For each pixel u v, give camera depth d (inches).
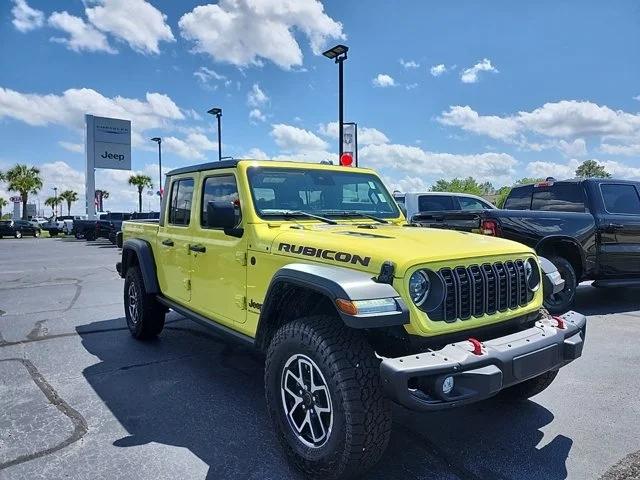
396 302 102.6
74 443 129.5
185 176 189.8
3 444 129.0
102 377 180.1
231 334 151.5
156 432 135.9
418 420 143.2
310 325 112.0
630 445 127.5
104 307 315.9
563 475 113.4
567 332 121.7
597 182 290.4
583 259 274.5
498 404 153.8
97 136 1414.9
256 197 149.6
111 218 1199.6
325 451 105.1
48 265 584.7
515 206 335.6
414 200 440.5
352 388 100.9
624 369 185.5
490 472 115.1
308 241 127.0
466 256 115.7
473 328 115.0
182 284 188.5
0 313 296.0
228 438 132.3
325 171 170.9
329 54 565.9
